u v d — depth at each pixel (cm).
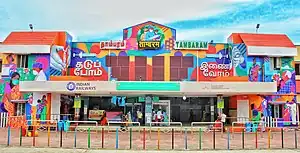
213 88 2920
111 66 3500
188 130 2994
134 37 3525
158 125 3384
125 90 2892
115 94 3278
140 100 3422
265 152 1692
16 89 3238
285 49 3356
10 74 3266
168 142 2119
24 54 3259
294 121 3056
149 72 3481
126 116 3073
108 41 3522
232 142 2136
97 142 2083
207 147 1880
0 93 3269
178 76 3488
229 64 3522
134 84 2903
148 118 3316
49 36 3334
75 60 3525
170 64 3494
